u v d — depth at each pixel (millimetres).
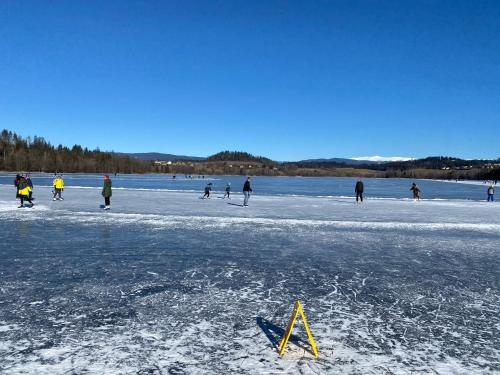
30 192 22453
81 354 5223
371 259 11188
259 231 15617
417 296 7949
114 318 6473
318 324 6422
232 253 11594
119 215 19172
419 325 6473
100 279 8688
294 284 8609
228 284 8500
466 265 10656
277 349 5496
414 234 15789
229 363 5059
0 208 21547
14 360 5047
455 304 7512
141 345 5508
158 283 8461
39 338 5691
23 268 9555
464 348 5648
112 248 11977
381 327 6355
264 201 30234
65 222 17109
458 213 24078
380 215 22016
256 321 6488
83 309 6855
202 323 6344
